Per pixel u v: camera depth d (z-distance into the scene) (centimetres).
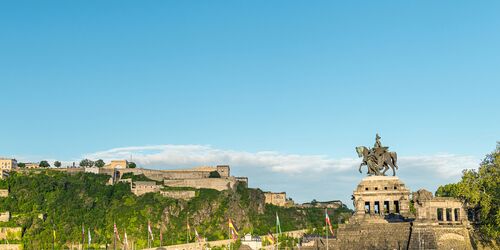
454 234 16425
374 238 16675
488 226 16912
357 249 16612
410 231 16300
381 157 19675
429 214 16600
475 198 16975
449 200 17038
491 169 17725
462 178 17888
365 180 19438
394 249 16088
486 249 17012
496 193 17050
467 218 17250
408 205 18625
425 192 16938
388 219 18162
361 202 18962
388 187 19150
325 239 17638
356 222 18050
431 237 15812
